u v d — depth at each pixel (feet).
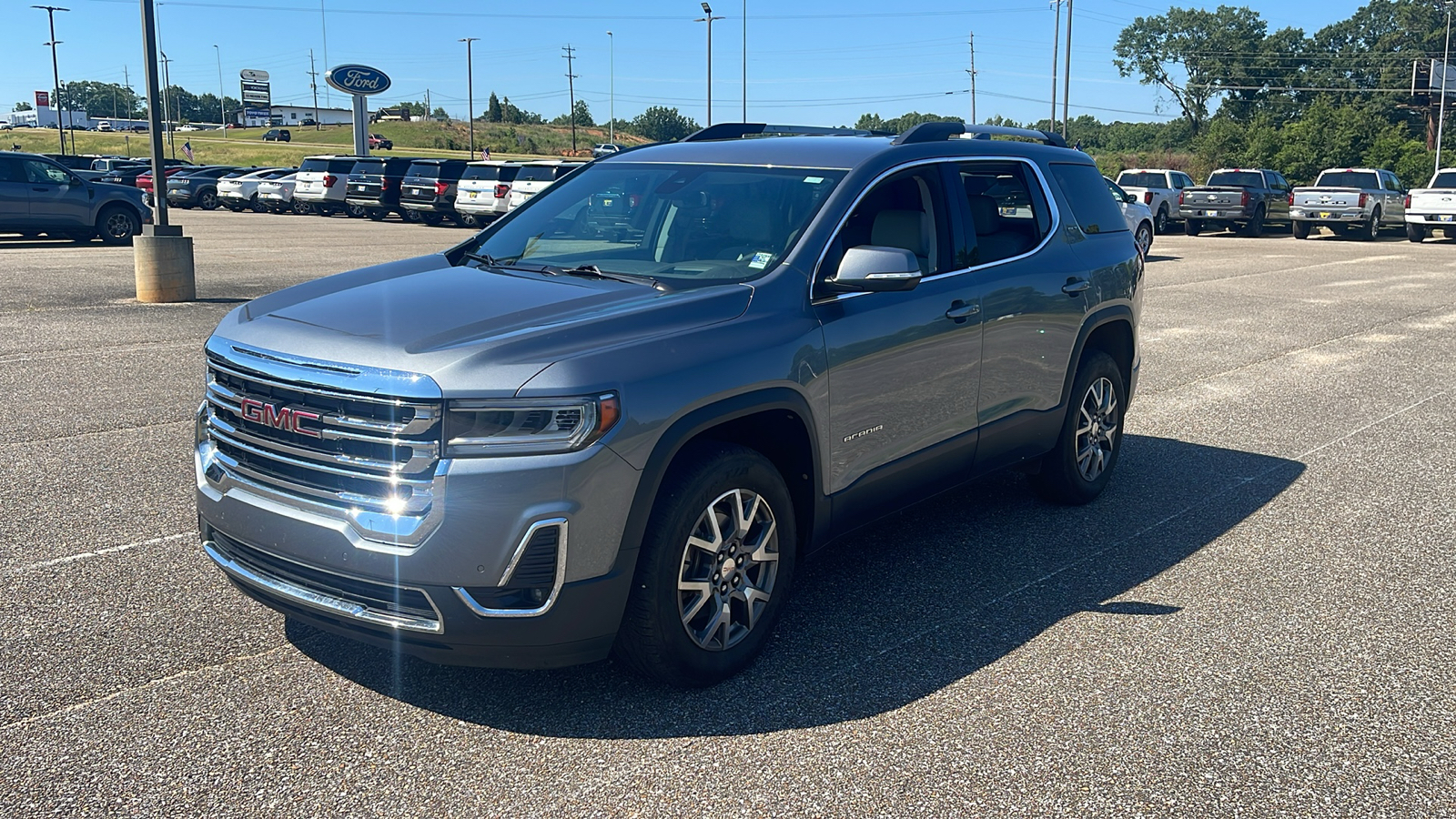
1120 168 244.42
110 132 454.81
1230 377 32.24
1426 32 324.19
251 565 11.94
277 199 124.67
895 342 14.34
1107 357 19.33
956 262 15.83
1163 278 61.52
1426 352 36.58
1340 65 323.98
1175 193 108.37
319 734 11.39
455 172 109.50
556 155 392.06
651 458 11.31
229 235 87.40
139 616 14.15
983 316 15.90
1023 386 17.12
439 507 10.63
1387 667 13.34
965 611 14.92
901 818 10.11
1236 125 237.66
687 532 11.79
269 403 11.39
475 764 10.89
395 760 10.95
